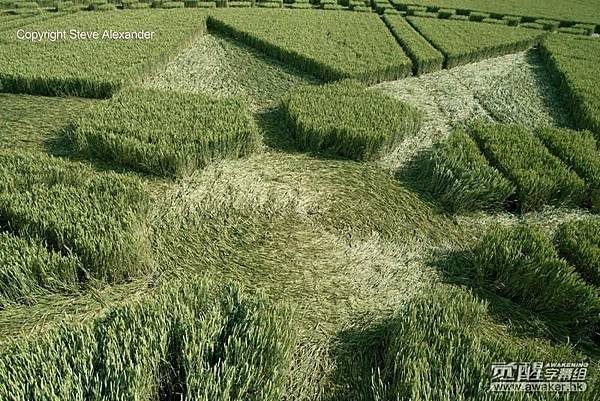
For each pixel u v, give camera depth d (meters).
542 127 8.55
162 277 4.88
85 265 4.62
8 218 5.03
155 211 5.86
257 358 3.54
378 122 7.94
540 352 3.90
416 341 3.79
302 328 4.37
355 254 5.47
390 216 6.25
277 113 9.45
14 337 3.99
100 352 3.44
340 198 6.55
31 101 9.12
